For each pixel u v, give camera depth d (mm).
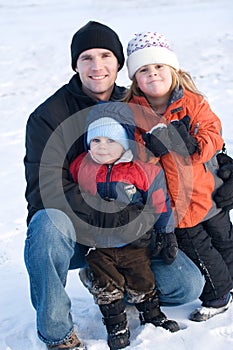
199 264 4094
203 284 4023
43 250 3578
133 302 3955
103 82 4094
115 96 4340
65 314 3742
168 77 4109
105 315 3863
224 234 4227
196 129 4031
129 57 4266
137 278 3875
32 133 3918
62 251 3633
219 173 4113
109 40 4094
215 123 4109
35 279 3668
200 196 4012
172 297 4078
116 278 3818
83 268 4152
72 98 4090
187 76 4285
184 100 4133
